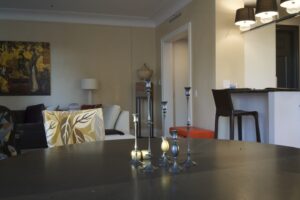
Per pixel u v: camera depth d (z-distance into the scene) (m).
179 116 6.32
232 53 4.18
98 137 1.81
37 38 5.99
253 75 4.16
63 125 1.72
